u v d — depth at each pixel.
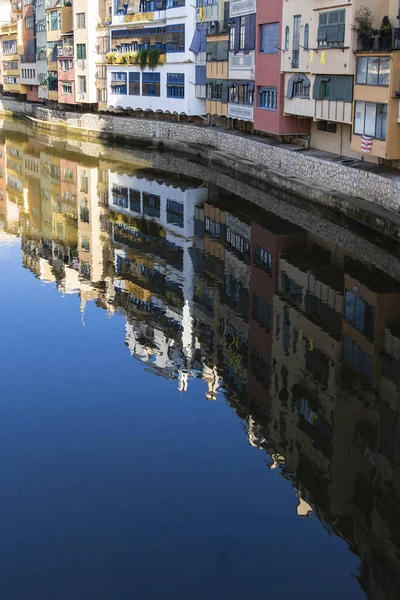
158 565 9.52
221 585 9.17
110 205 32.69
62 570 9.44
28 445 12.30
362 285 20.20
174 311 18.91
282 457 11.91
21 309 19.12
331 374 14.90
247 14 38.19
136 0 52.28
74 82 63.28
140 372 15.12
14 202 33.50
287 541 9.96
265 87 36.28
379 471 11.49
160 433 12.68
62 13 65.44
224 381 14.71
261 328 17.53
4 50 88.25
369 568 9.46
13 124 74.62
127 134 55.16
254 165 35.69
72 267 23.19
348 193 26.92
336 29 27.88
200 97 47.28
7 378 14.82
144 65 52.44
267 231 26.56
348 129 30.31
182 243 25.72
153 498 10.88
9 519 10.41
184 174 40.97
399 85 24.22
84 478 11.38
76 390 14.30
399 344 16.27
